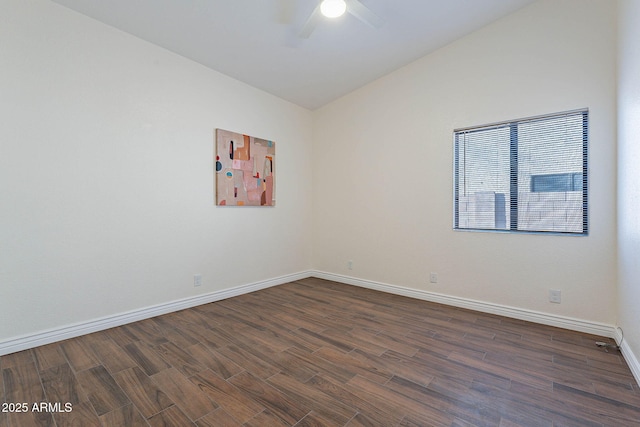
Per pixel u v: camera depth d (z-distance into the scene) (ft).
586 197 8.46
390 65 11.68
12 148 6.95
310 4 8.13
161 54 9.55
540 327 8.71
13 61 6.94
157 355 6.97
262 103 12.76
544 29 8.85
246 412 5.04
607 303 8.06
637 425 4.77
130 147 8.86
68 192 7.77
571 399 5.41
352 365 6.57
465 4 8.85
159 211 9.53
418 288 11.56
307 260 15.02
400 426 4.74
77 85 7.88
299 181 14.53
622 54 7.14
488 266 9.96
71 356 6.88
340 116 13.98
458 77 10.46
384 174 12.49
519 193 9.55
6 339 6.93
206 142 10.74
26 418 4.85
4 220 6.89
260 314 9.75
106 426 4.68
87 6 7.71
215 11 8.18
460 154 10.69
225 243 11.43
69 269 7.82
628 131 6.61
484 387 5.78
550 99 8.78
